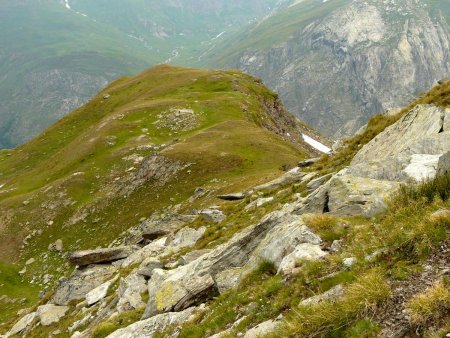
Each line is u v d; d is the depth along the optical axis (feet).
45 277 239.91
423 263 35.24
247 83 510.58
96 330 75.87
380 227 44.91
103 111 538.88
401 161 63.26
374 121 111.34
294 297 41.52
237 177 233.14
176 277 70.28
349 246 44.83
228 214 122.11
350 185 60.95
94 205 279.90
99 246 240.12
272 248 54.65
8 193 359.25
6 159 525.34
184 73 565.94
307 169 122.72
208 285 62.34
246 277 54.70
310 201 65.87
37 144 512.63
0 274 247.09
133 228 235.20
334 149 126.31
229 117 371.15
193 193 236.02
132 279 93.45
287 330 36.24
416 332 28.84
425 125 74.08
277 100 510.58
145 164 286.46
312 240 50.44
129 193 273.33
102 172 321.93
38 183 367.45
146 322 61.67
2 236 286.46
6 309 216.13
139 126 382.42
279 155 264.72
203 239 104.37
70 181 314.76
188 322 55.06
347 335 32.01
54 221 285.64
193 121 371.15
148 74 605.31
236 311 48.52
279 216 67.10
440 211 39.14
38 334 119.14
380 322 31.45
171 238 129.70
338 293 37.60
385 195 52.37
